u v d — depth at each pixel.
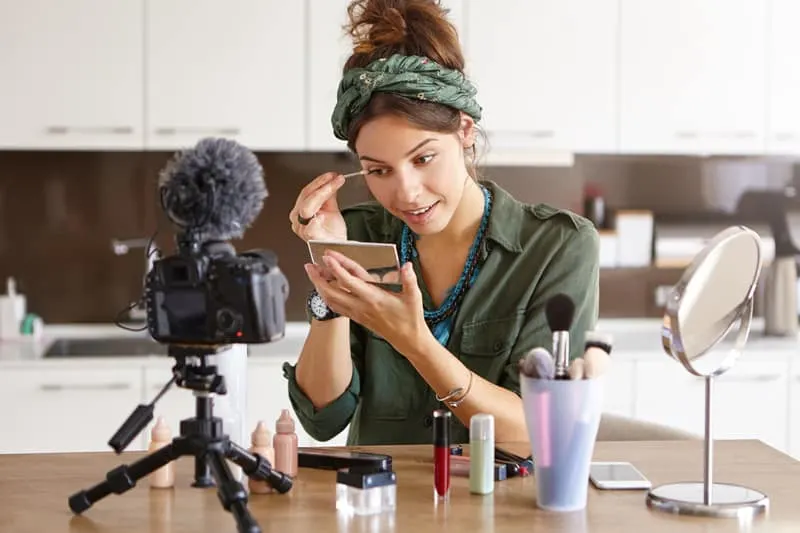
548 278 2.08
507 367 2.07
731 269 1.61
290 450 1.72
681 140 4.14
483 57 4.06
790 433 4.02
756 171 4.57
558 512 1.56
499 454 1.80
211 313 1.44
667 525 1.51
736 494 1.61
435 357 1.87
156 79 3.98
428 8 1.95
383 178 1.92
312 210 2.02
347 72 1.92
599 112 4.11
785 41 4.16
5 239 4.38
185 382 1.51
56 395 3.80
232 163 1.45
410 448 1.92
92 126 3.98
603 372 1.56
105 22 3.96
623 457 1.88
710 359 1.61
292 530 1.47
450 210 1.95
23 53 3.94
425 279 2.17
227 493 1.43
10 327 4.20
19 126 3.96
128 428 1.50
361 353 2.17
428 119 1.85
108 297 4.43
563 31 4.08
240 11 3.99
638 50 4.11
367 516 1.53
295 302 4.46
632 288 4.53
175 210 1.45
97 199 4.41
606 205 4.55
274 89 4.01
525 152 4.11
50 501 1.62
